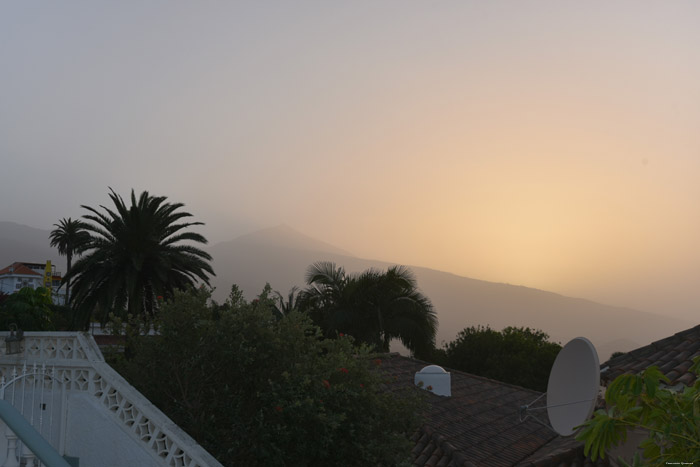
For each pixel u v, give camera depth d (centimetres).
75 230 8331
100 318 3344
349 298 3900
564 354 1303
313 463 957
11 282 9756
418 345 3984
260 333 941
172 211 3334
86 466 793
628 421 606
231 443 897
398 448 1021
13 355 891
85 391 823
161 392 926
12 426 427
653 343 1389
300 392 898
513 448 1462
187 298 959
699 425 567
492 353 4984
